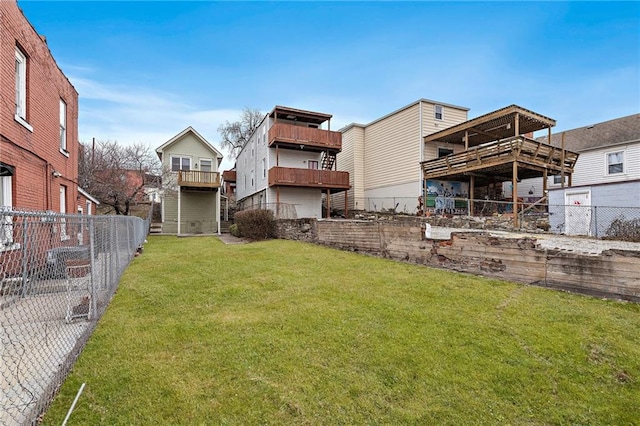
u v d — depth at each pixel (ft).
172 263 27.48
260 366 10.41
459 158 51.57
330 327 13.47
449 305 16.17
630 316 14.60
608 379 10.36
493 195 63.36
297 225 41.52
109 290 16.84
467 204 55.62
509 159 44.57
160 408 8.27
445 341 12.42
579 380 10.29
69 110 33.09
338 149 65.36
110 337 12.16
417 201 58.49
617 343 12.29
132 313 14.90
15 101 20.97
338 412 8.53
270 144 61.98
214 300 16.99
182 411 8.21
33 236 10.48
